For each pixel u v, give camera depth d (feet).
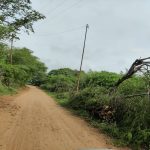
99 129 61.36
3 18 82.84
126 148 47.47
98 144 47.80
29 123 61.26
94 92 84.89
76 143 47.16
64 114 81.05
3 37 84.79
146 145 48.93
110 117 64.75
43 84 332.19
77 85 134.21
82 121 70.79
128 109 60.70
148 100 56.39
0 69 165.89
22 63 258.37
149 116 54.34
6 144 43.14
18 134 50.16
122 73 103.45
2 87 152.15
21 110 81.25
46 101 122.42
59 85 226.79
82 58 143.84
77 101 94.99
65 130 57.36
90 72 125.80
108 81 100.42
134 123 54.70
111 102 66.13
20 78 206.28
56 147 43.65
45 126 59.57
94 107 75.20
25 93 174.50
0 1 82.23
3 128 54.03
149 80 65.92
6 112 74.13
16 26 84.94
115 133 55.67
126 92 70.54
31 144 44.27
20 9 84.23
